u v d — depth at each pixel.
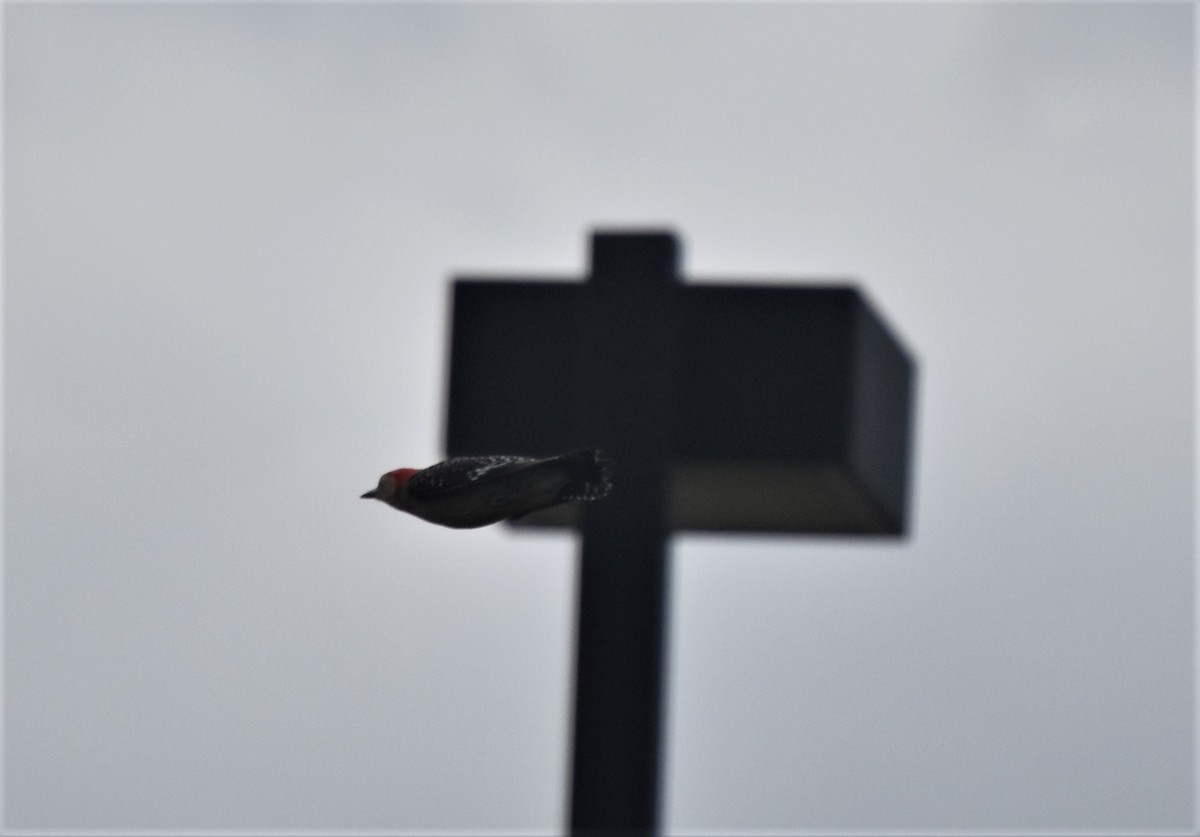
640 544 22.55
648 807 22.20
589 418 22.83
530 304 23.36
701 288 23.11
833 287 22.86
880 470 24.14
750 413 22.72
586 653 22.55
